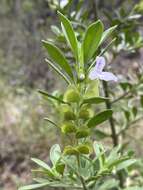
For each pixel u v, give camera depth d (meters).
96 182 0.14
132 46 0.22
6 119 0.47
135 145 0.36
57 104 0.18
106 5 0.43
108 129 0.34
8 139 0.42
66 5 0.19
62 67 0.11
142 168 0.25
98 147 0.13
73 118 0.12
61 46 0.20
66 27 0.11
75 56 0.12
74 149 0.12
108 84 0.22
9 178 0.39
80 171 0.13
